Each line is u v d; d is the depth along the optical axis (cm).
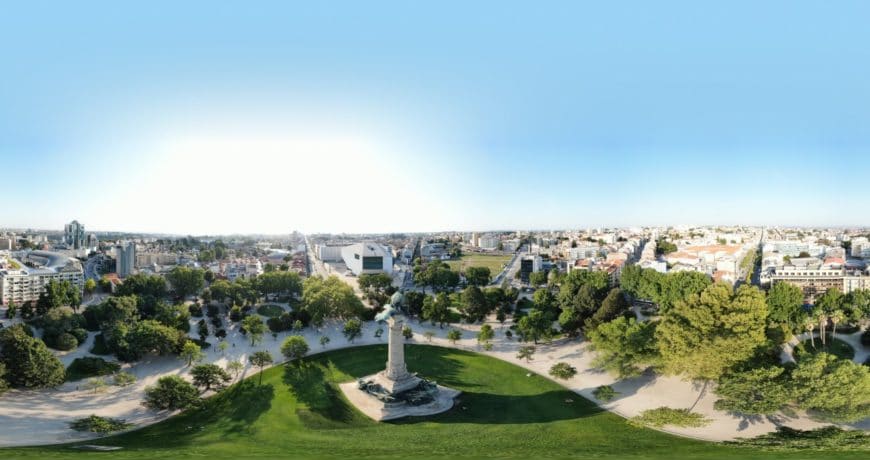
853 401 11556
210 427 12988
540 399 14900
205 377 15238
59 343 19038
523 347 19788
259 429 12675
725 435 11869
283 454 10125
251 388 15725
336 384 16138
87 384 16038
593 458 9562
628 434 12081
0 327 19938
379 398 14288
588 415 13588
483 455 10019
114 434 12456
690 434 11994
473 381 16562
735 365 13638
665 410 13000
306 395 15125
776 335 15950
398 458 9694
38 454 9869
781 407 12850
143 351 17938
